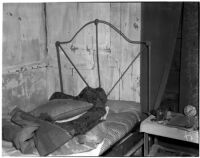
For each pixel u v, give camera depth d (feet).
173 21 8.79
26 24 10.35
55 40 11.18
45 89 11.48
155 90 9.42
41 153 6.74
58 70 11.32
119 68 10.03
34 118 7.61
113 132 8.02
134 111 9.34
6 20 9.53
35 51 10.84
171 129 8.11
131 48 9.70
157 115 8.71
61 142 6.83
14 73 10.00
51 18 11.10
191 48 8.52
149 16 9.21
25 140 6.99
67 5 10.70
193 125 8.10
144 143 8.83
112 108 9.51
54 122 7.70
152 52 9.32
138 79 9.75
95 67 10.51
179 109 9.00
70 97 9.68
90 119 7.87
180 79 8.84
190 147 9.30
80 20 10.52
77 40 10.71
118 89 10.16
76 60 10.85
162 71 9.20
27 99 10.62
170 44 8.93
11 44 9.79
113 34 9.94
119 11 9.71
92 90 9.52
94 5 10.16
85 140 7.12
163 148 9.36
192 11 8.37
